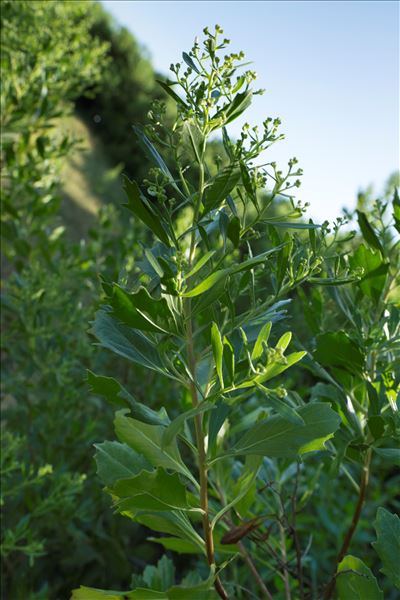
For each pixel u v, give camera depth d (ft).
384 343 1.51
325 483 2.96
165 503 1.21
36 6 4.12
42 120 4.08
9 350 3.74
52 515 3.52
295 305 4.29
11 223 3.77
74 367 3.92
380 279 1.55
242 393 1.40
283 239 1.35
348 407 1.53
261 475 1.97
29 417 3.77
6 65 3.88
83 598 1.19
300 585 1.59
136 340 1.31
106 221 4.37
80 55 4.40
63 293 3.99
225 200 1.32
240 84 1.22
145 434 1.29
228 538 1.43
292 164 1.27
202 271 1.32
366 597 1.31
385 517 1.30
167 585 1.71
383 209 1.69
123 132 16.66
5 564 3.64
